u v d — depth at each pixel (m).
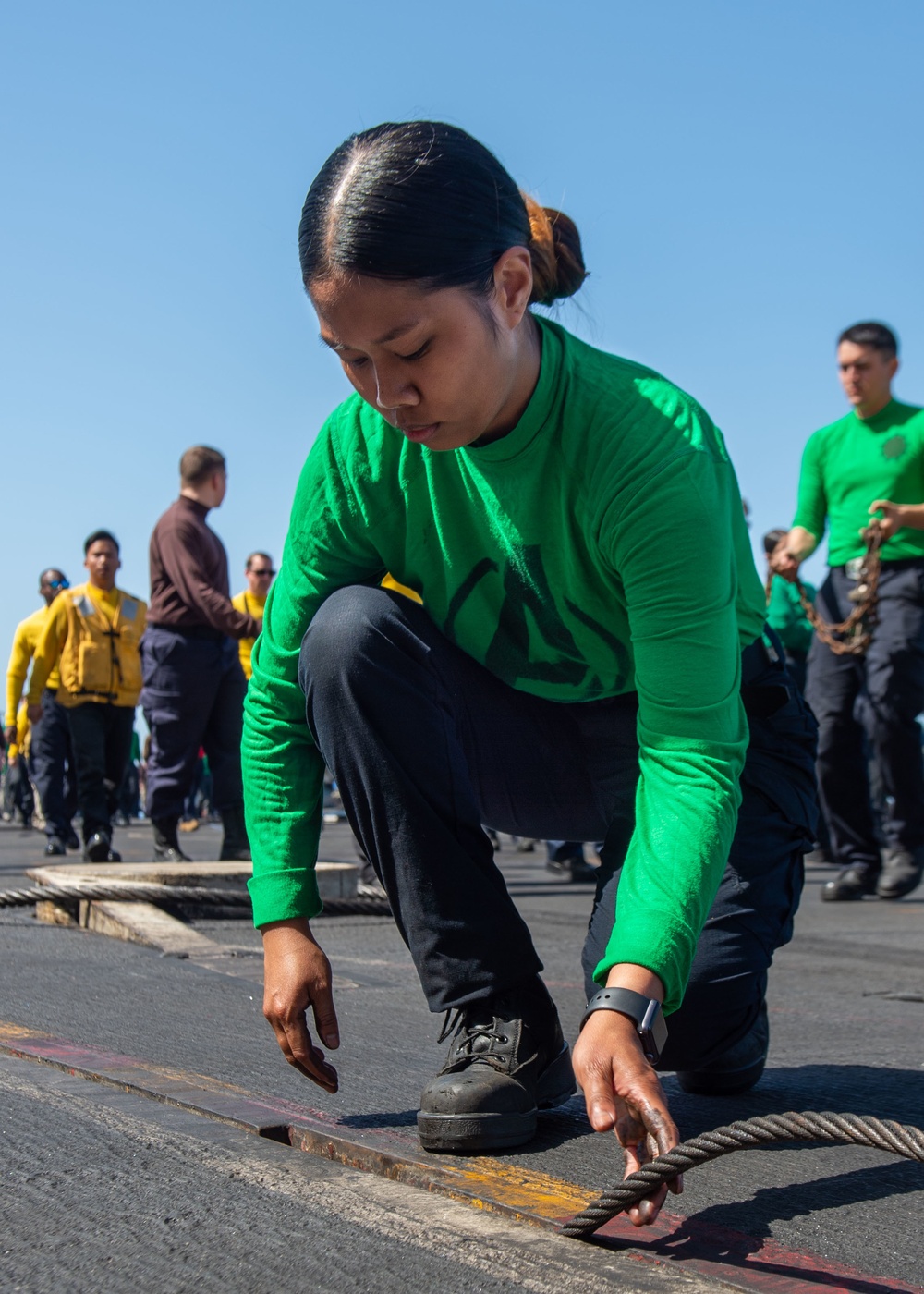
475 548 1.87
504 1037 1.86
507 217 1.56
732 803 1.57
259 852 1.91
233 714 6.14
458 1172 1.69
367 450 1.84
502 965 1.88
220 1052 2.33
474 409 1.57
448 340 1.51
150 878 4.62
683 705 1.58
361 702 1.82
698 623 1.60
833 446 5.51
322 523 1.90
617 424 1.68
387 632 1.83
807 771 2.00
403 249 1.46
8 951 3.46
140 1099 1.99
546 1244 1.46
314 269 1.50
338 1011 2.83
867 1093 2.17
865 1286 1.38
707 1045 1.86
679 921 1.48
